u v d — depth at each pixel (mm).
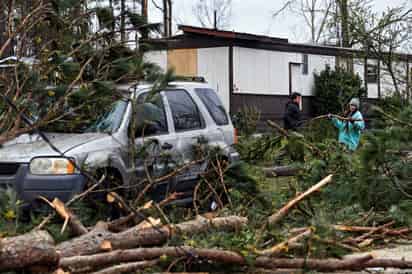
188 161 7438
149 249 4586
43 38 6844
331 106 28500
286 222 6211
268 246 5191
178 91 8547
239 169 6555
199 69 26672
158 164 6824
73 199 5602
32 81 6273
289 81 28469
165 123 8062
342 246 5035
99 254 4465
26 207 6645
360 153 6570
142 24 6980
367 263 4895
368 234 6059
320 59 29422
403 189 6590
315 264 4797
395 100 7707
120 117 7453
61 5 6695
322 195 6633
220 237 5137
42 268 4023
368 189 6570
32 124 6148
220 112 9062
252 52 26984
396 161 6566
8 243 3900
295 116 14656
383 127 7160
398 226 6406
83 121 6984
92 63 6867
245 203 6496
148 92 7047
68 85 6453
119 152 7039
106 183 6430
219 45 26250
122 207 5566
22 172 6723
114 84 6477
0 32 7129
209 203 7000
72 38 6867
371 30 16172
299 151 7227
